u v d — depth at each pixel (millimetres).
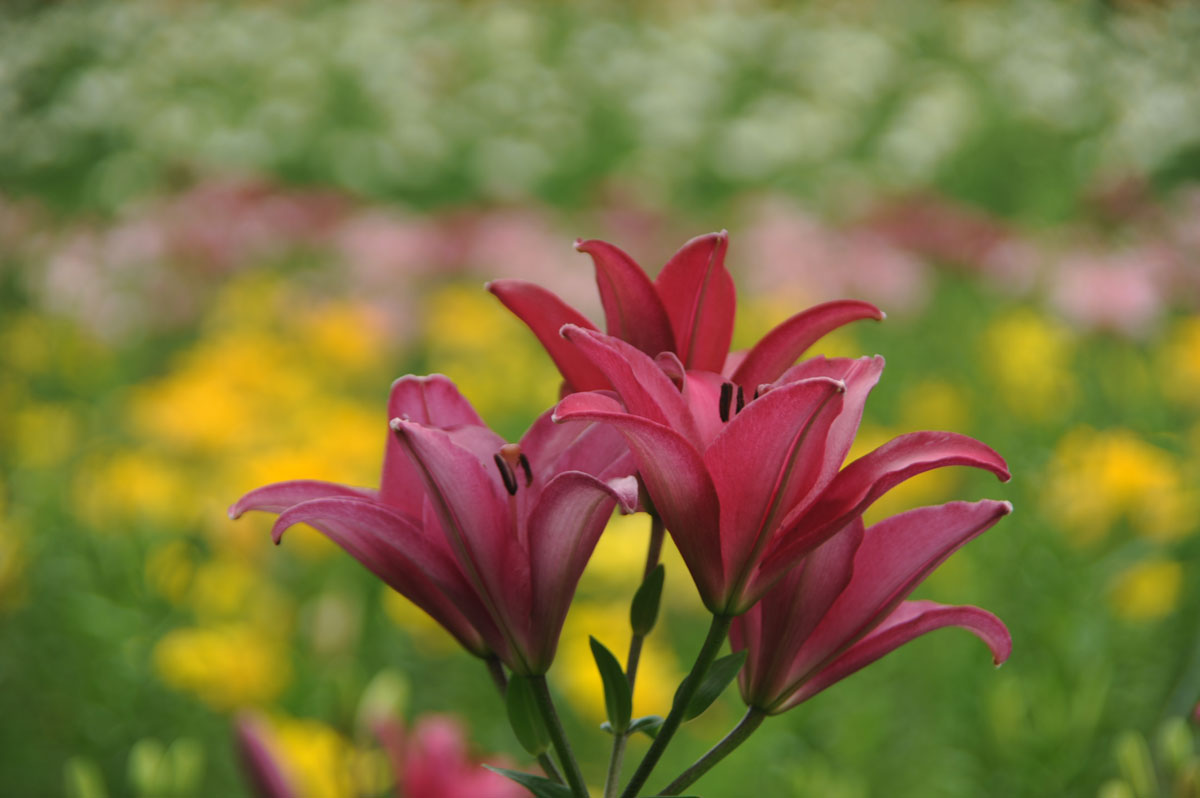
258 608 2746
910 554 1440
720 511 1400
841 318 1459
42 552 3291
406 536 1426
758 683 1444
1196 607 3121
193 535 3217
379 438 3357
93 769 2762
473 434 1453
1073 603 2773
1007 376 4059
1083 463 3047
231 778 2770
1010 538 3010
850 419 1415
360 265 5668
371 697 1908
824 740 2643
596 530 1421
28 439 3666
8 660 3143
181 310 5539
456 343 4723
